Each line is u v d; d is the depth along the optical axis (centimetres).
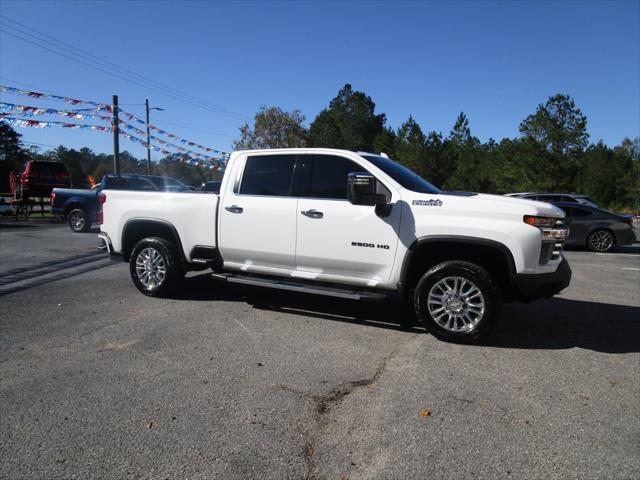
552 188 3850
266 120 4072
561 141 3759
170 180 1588
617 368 430
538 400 365
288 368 423
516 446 302
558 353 468
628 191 4994
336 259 544
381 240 519
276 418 334
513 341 502
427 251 526
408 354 461
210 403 355
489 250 493
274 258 584
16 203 2144
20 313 589
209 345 480
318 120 6662
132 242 704
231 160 622
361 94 6378
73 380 393
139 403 354
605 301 691
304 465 281
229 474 272
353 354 460
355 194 506
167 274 653
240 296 684
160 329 529
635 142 7656
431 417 337
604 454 294
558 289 495
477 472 275
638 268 1019
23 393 369
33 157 7650
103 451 293
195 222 629
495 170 4738
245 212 595
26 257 1053
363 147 5912
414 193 515
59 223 2030
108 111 1797
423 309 500
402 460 286
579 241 1374
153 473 273
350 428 322
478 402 360
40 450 293
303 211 558
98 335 507
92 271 883
